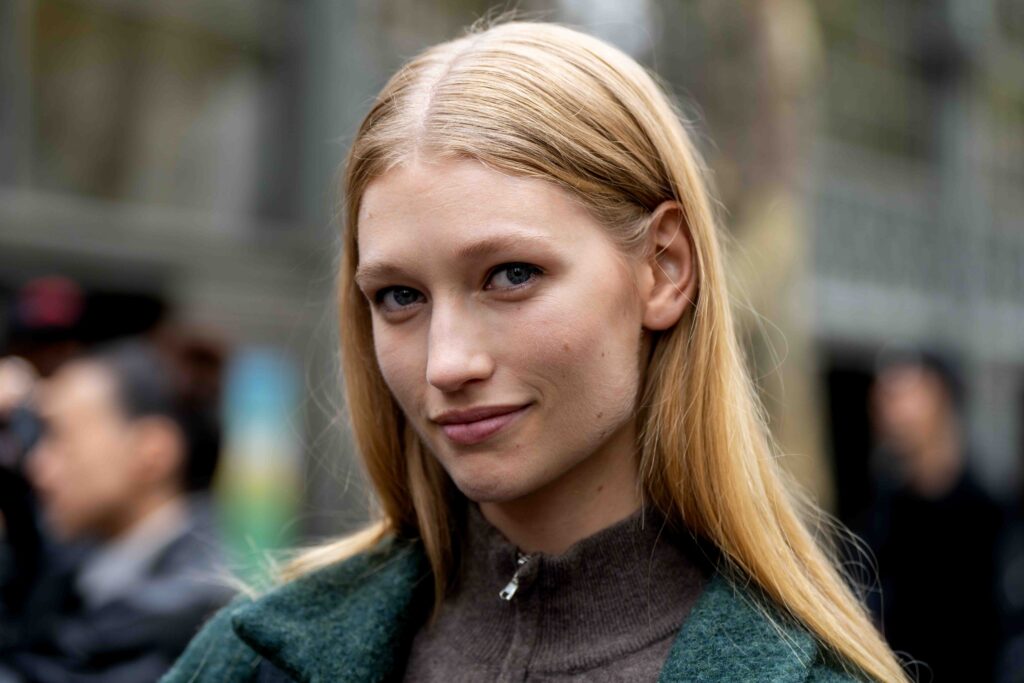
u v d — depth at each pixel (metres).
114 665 1.96
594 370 1.00
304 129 4.99
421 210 0.98
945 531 3.17
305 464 4.44
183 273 4.52
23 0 4.20
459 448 1.01
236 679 1.21
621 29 3.16
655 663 1.05
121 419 2.18
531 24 1.11
